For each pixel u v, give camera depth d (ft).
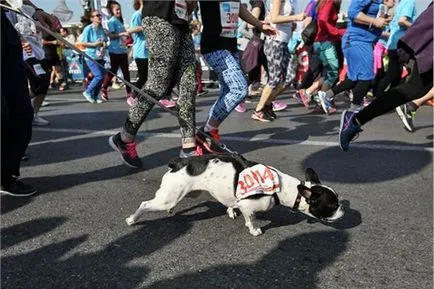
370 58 19.52
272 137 17.65
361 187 12.00
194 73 12.78
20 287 7.63
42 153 15.38
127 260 8.44
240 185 9.25
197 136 12.86
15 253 8.67
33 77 19.21
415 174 12.99
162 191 9.64
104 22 30.58
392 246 8.90
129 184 12.30
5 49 10.37
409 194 11.50
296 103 27.27
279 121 21.07
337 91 22.63
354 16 19.11
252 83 29.91
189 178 9.53
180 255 8.62
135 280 7.81
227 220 10.11
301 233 9.48
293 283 7.71
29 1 12.19
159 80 12.47
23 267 8.20
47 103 27.86
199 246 8.96
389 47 22.71
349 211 10.50
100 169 13.56
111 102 28.53
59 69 37.78
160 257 8.55
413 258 8.46
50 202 11.07
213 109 13.71
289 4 19.98
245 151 15.60
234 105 13.58
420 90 11.99
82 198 11.32
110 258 8.50
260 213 10.42
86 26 29.78
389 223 9.89
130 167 13.58
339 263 8.32
